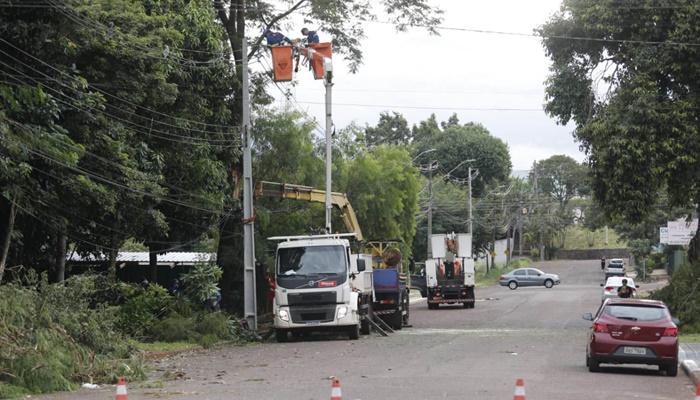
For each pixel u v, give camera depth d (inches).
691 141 1766.7
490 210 5359.3
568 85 1915.6
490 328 1919.3
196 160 1728.6
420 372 1005.2
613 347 1015.0
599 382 922.1
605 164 1797.5
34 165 1296.8
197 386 896.9
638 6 1798.7
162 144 1660.9
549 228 7504.9
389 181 2947.8
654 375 1034.1
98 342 1068.5
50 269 1712.6
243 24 1984.5
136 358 1043.3
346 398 768.3
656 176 1785.2
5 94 1122.0
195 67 1699.1
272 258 2219.5
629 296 1941.4
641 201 1791.3
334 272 1572.3
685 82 1813.5
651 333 1012.5
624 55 1841.8
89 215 1461.6
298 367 1092.5
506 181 6067.9
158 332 1507.1
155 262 2101.4
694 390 880.9
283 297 1568.7
